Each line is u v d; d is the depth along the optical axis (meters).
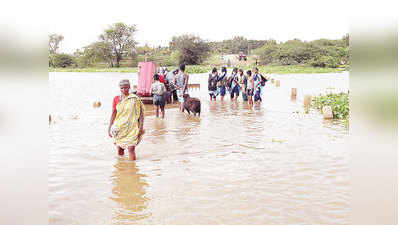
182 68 13.36
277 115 12.48
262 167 6.29
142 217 4.27
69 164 6.54
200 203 4.69
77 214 4.36
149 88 15.73
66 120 11.52
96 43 74.12
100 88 24.80
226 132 9.43
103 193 5.09
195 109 12.30
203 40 74.75
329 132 9.38
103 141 8.46
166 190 5.20
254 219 4.17
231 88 17.56
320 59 65.25
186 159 6.85
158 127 10.21
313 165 6.37
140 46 88.38
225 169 6.19
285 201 4.72
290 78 37.66
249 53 89.12
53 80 34.66
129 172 6.06
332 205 4.57
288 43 78.69
